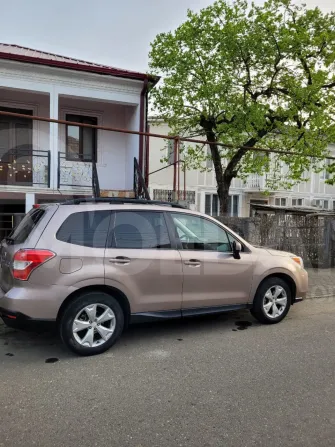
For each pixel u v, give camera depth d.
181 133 12.29
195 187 16.25
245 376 3.38
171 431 2.54
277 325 4.91
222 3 9.80
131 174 10.34
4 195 8.91
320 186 21.19
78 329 3.73
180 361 3.71
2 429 2.54
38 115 10.00
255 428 2.58
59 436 2.47
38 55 10.02
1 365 3.58
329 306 5.95
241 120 9.80
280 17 9.83
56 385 3.17
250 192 18.70
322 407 2.87
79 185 9.55
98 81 9.40
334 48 10.25
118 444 2.39
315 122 9.78
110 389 3.12
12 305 3.51
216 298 4.49
